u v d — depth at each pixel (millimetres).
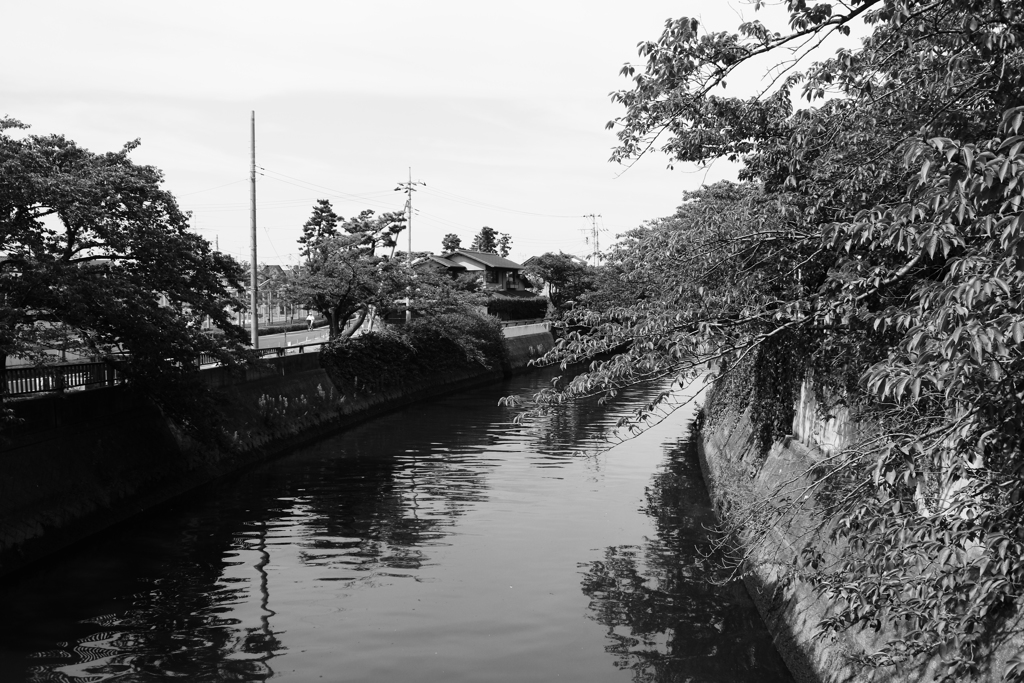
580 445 31547
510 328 68062
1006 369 5602
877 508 7562
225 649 12828
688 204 20906
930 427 7531
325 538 18984
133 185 20234
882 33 8930
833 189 10008
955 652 8055
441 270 61812
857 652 10164
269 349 32875
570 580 16047
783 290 11188
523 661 12398
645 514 21016
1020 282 5270
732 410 25859
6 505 16578
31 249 17391
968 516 6699
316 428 33500
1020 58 7633
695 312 9406
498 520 20516
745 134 11539
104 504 19609
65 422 19547
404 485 24453
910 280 10047
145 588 15609
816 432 16531
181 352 21172
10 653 12594
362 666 12242
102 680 11719
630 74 9336
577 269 76438
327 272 42062
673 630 13539
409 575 16391
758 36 9086
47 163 18719
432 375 49062
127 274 20234
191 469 24156
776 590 13781
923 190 7668
